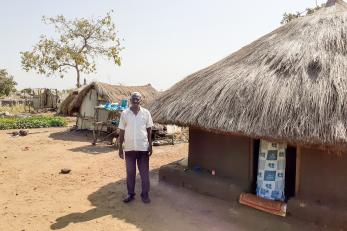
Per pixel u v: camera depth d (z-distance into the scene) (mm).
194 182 7102
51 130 17000
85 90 15812
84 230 5234
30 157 10406
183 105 6668
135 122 6246
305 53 5926
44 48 32531
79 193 6977
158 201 6520
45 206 6223
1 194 6867
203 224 5492
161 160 10117
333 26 6324
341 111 4816
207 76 7098
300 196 5727
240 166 6633
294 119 5012
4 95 45406
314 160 5582
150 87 17781
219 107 5969
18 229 5254
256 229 5312
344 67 5383
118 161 9914
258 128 5254
